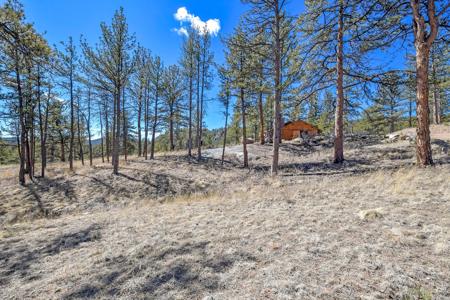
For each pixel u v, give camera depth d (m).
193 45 18.00
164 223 5.01
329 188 6.66
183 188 12.17
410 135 14.82
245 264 2.98
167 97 21.28
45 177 14.77
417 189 5.33
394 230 3.36
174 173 14.81
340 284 2.38
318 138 20.88
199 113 20.14
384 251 2.89
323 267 2.72
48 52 7.23
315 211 4.68
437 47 9.77
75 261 3.63
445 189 5.04
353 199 5.25
